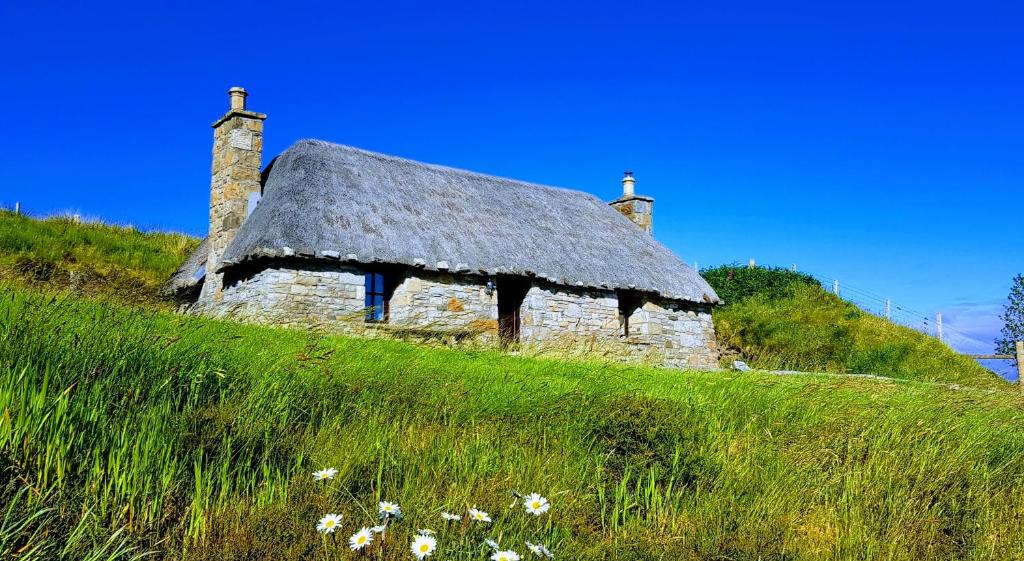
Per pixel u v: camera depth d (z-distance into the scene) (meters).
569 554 4.82
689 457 6.47
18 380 4.69
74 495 4.29
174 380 6.06
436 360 9.52
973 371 22.36
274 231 14.80
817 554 5.23
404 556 4.26
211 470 4.90
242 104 17.84
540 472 5.86
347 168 17.92
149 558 4.05
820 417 8.26
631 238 22.02
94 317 6.23
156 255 23.94
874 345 25.70
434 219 17.59
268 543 4.25
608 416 6.99
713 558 5.01
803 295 29.91
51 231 23.39
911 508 6.15
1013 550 5.64
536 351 13.61
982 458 7.54
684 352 20.03
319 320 12.90
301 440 5.82
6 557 3.71
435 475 5.50
